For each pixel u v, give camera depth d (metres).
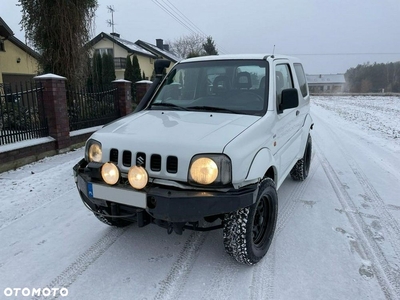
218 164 2.18
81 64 9.23
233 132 2.41
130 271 2.61
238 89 3.22
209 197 2.14
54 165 5.82
